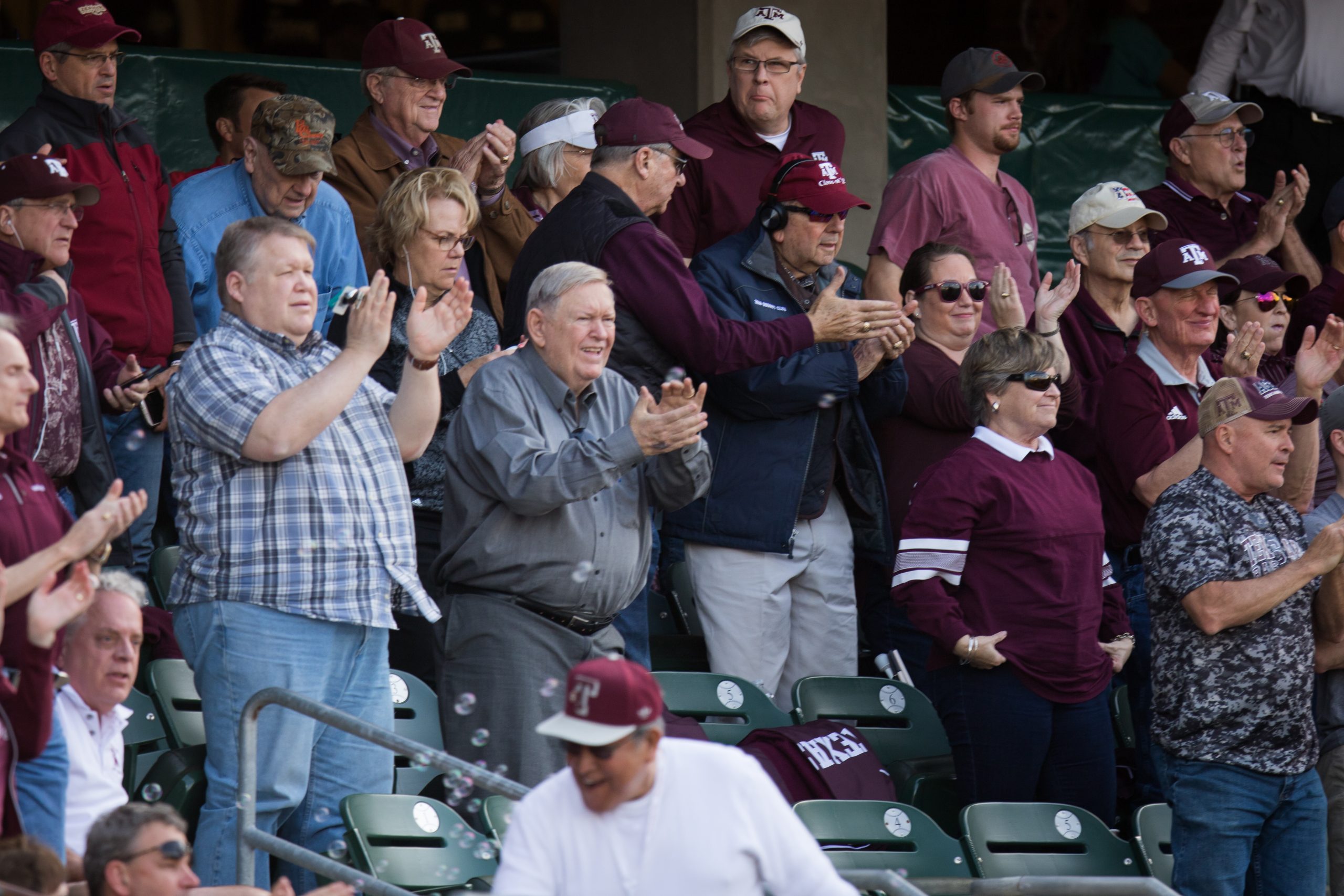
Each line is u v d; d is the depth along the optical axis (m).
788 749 18.77
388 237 18.56
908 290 22.02
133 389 17.86
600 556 16.69
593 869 11.18
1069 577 18.88
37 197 17.42
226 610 15.12
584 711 10.80
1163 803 19.64
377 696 16.09
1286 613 17.59
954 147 25.33
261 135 20.23
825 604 21.08
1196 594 17.38
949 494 18.92
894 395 20.88
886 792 18.95
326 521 15.36
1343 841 19.41
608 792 11.00
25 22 30.45
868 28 31.69
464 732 16.72
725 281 20.36
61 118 19.92
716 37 30.06
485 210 22.45
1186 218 28.44
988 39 37.38
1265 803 17.53
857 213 31.77
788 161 20.45
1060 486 19.14
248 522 15.16
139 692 17.48
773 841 11.34
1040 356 19.08
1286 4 33.25
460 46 34.41
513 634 16.62
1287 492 20.41
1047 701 18.75
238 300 15.66
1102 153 34.06
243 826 14.49
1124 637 20.36
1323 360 21.05
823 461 20.70
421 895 16.00
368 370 15.17
